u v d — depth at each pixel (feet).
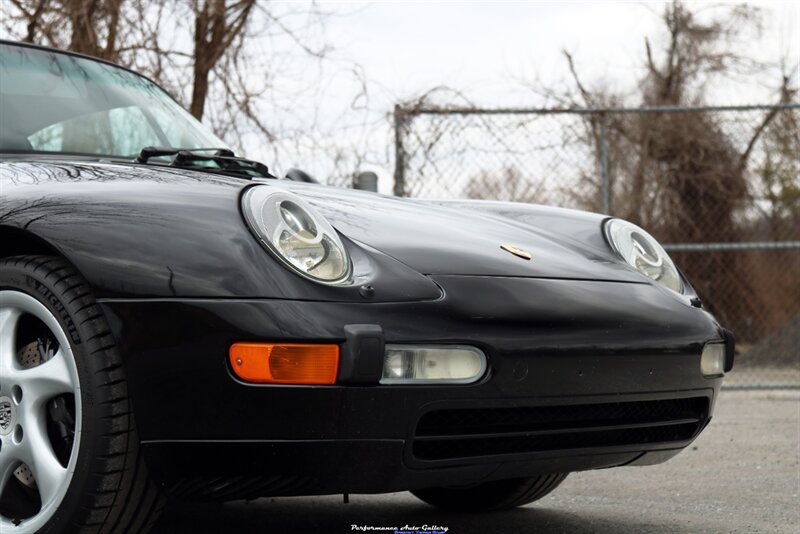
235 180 7.17
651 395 7.41
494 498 9.41
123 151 9.70
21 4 20.22
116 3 20.22
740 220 28.58
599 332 7.04
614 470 11.91
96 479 6.37
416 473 6.44
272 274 6.22
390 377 6.20
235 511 9.48
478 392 6.44
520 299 6.88
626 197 27.84
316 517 9.22
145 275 6.25
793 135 26.58
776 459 12.35
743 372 26.21
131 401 6.38
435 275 6.81
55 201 6.75
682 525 8.75
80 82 10.09
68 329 6.51
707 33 38.40
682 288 8.76
